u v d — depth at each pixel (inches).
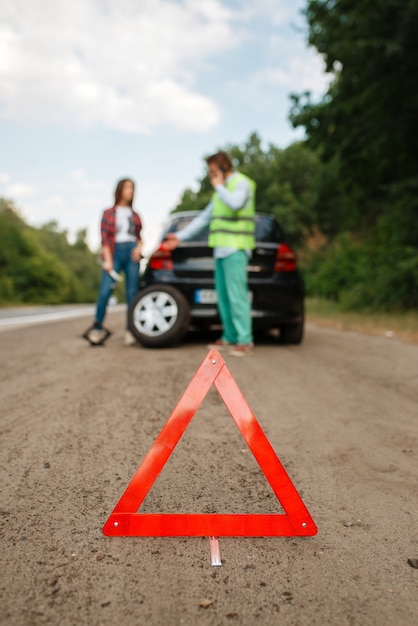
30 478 101.0
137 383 183.5
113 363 223.5
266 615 61.8
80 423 136.5
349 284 756.0
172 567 72.0
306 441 125.0
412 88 523.5
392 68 508.4
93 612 62.0
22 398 161.9
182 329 259.4
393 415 147.6
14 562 72.5
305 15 574.9
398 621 61.1
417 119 556.7
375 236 750.5
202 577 69.6
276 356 244.4
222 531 80.8
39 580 68.3
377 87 531.2
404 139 584.4
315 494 96.0
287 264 267.7
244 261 237.3
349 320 460.4
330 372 207.0
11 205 3346.5
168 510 88.5
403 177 633.0
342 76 583.2
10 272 2635.3
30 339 319.0
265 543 79.3
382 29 482.9
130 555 74.9
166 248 262.8
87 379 190.1
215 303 264.1
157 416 143.4
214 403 160.9
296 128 668.7
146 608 62.9
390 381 191.8
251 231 237.8
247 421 81.8
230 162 234.1
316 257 1318.9
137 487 81.0
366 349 273.3
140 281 276.4
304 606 63.6
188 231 253.0
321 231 1526.8
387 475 105.0
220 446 120.8
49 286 2758.4
